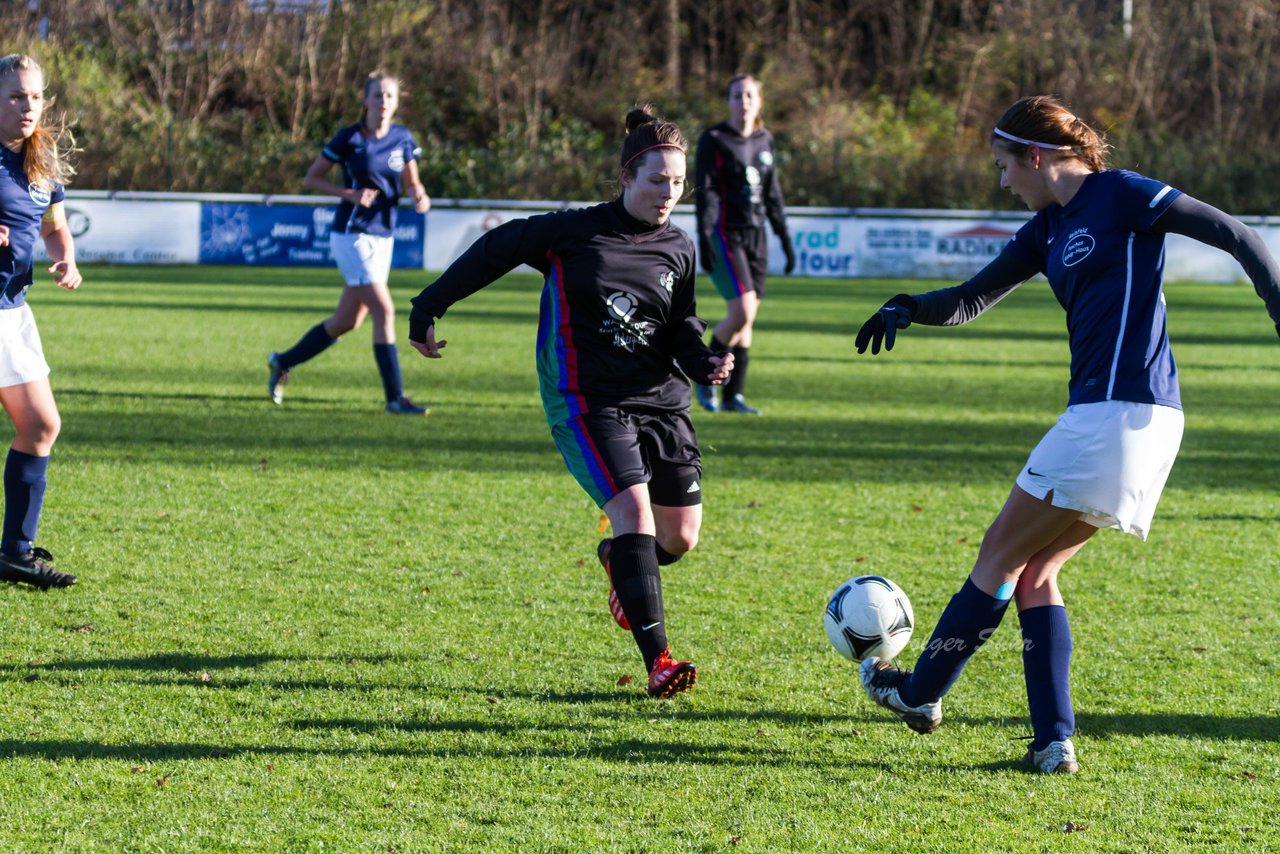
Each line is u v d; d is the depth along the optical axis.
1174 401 6.68
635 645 9.12
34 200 9.64
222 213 48.19
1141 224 6.61
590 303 7.96
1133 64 82.19
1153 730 7.73
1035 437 18.20
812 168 62.12
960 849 6.10
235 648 8.78
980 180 61.75
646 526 7.86
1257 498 14.62
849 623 7.76
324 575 10.64
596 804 6.53
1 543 9.95
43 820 6.18
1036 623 7.20
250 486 13.73
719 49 83.69
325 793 6.57
